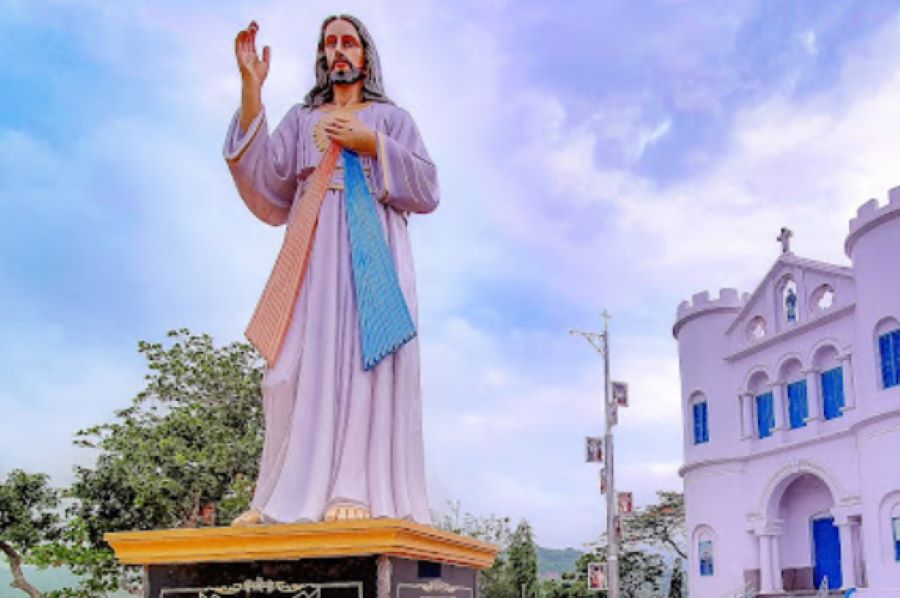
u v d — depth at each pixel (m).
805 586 37.75
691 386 43.41
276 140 7.33
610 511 37.41
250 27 7.21
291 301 6.72
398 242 7.05
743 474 40.56
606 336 38.97
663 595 54.25
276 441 6.53
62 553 24.00
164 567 5.88
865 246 34.25
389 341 6.56
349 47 7.50
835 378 36.94
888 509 31.88
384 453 6.42
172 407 26.58
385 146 6.96
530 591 51.84
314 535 5.59
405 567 5.82
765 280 40.41
